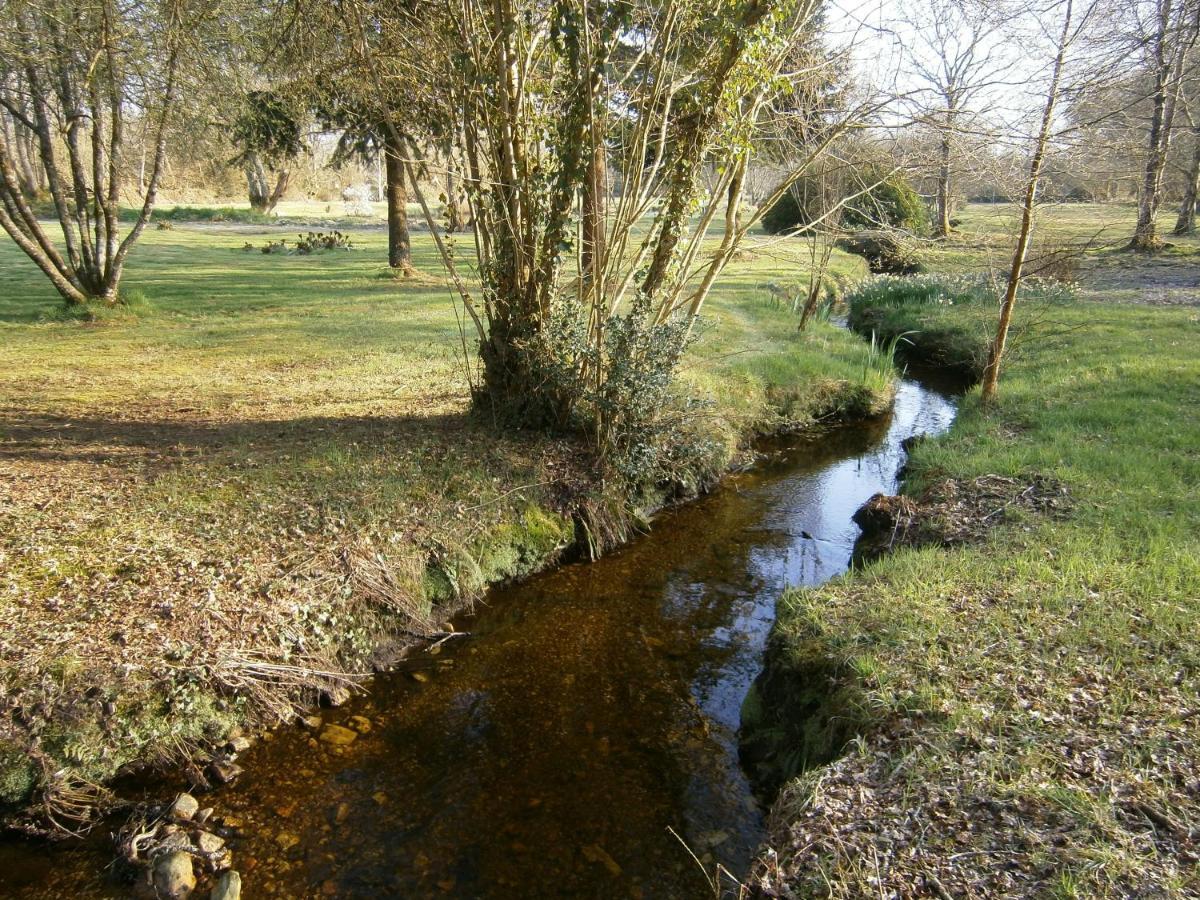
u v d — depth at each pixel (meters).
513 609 5.32
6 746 3.43
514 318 6.62
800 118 6.82
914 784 2.99
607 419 6.46
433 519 5.51
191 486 5.66
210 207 44.22
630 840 3.35
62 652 3.84
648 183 6.09
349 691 4.38
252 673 4.07
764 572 5.85
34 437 6.65
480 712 4.24
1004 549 4.91
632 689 4.45
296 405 7.88
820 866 2.70
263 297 15.73
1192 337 10.74
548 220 6.26
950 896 2.52
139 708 3.73
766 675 4.32
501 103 5.89
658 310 6.69
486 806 3.55
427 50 6.30
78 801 3.47
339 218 41.88
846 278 19.56
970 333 12.17
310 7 7.18
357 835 3.38
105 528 5.01
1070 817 2.75
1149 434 6.77
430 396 8.22
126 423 7.17
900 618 4.14
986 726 3.25
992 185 10.07
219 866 3.19
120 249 13.17
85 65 11.36
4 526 4.95
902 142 7.95
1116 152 8.12
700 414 7.32
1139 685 3.43
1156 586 4.22
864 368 10.50
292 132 14.87
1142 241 20.83
